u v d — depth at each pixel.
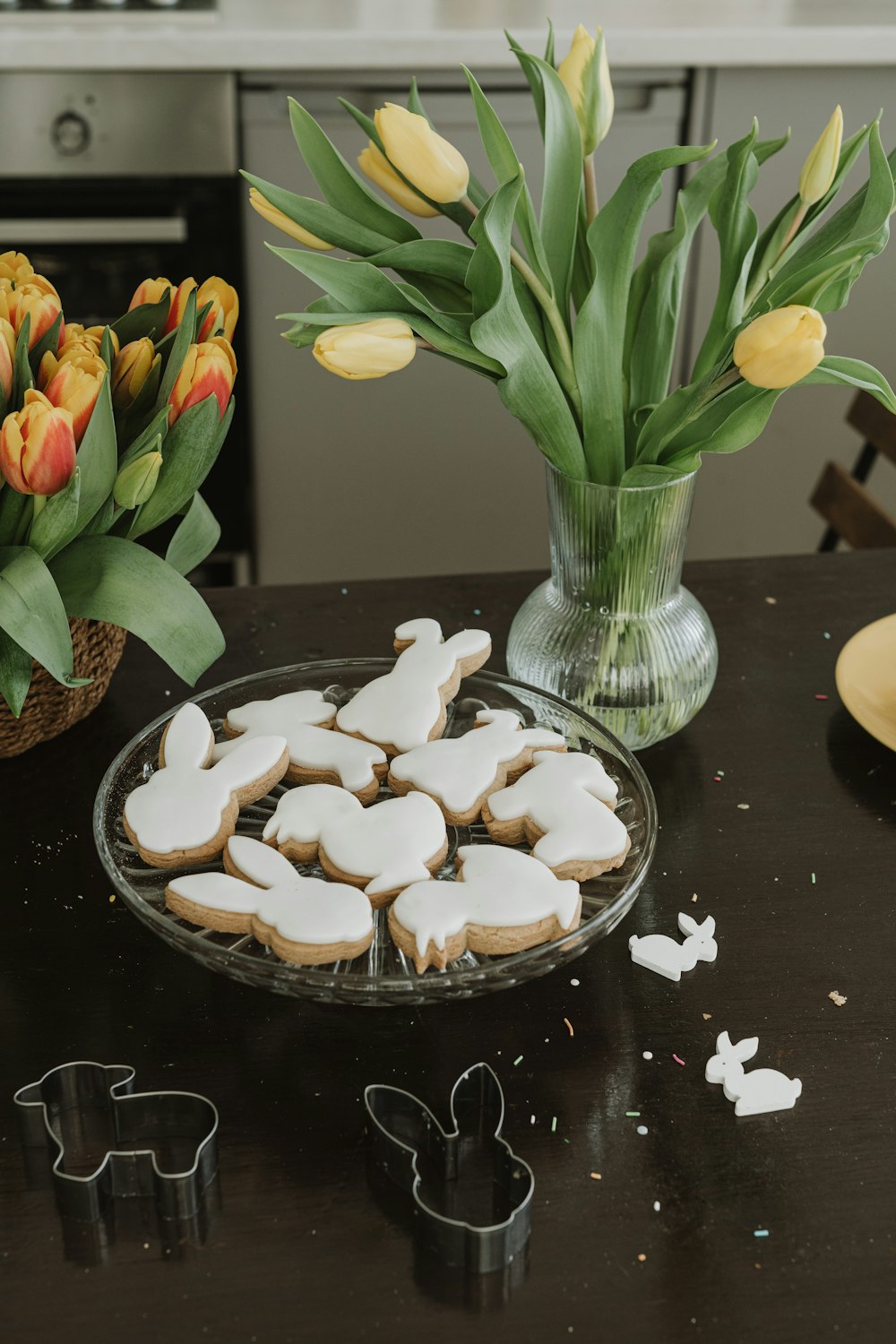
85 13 1.74
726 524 2.18
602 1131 0.57
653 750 0.83
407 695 0.73
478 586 1.02
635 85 1.81
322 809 0.65
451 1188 0.54
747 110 1.85
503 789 0.68
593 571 0.79
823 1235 0.52
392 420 2.00
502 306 0.67
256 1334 0.48
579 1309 0.49
